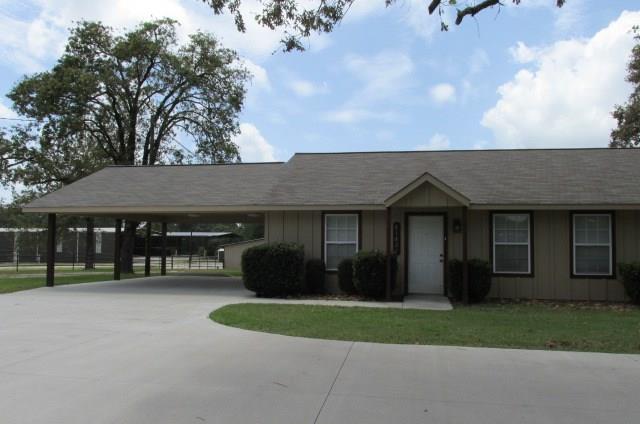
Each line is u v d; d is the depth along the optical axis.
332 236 15.95
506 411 5.26
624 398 5.70
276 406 5.36
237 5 8.85
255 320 10.48
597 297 14.57
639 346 8.30
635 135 30.66
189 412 5.16
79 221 35.59
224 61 31.02
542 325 10.20
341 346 8.20
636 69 30.09
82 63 28.39
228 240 61.19
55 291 16.81
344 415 5.11
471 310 12.54
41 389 5.86
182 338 8.75
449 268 14.35
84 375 6.42
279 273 14.81
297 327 9.78
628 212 14.59
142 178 19.03
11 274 27.12
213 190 17.23
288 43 9.45
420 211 15.45
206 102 31.02
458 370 6.80
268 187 17.19
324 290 15.75
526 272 14.91
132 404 5.38
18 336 8.91
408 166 17.64
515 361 7.30
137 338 8.74
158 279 22.70
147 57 29.38
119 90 29.08
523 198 14.38
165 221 24.06
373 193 15.53
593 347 8.24
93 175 19.84
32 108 27.47
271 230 16.19
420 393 5.82
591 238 14.75
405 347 8.16
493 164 17.31
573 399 5.65
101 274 26.77
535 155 18.03
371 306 13.00
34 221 33.56
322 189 16.09
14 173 27.67
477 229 15.16
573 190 14.75
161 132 30.77
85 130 28.66
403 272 15.38
